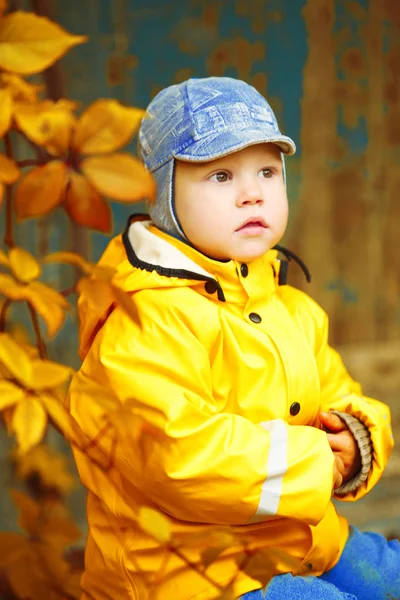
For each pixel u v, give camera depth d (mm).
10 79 1394
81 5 4406
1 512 2395
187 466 1754
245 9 4945
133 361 1831
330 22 5215
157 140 1988
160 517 1521
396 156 5527
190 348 1862
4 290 1479
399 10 5395
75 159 1304
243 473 1753
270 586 1849
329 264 5469
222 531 1581
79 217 1328
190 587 1832
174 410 1773
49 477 1564
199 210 1930
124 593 1899
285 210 1991
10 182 1340
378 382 5555
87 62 4434
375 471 2012
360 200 5488
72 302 4043
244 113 1950
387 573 2072
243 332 1940
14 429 1422
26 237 3990
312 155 5328
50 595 1508
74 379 1520
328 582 1948
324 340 2238
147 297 1908
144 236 1990
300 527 1930
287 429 1826
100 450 1671
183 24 4750
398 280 5625
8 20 1278
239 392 1927
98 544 1942
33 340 3484
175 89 2016
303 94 5219
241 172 1937
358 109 5391
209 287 1945
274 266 2158
